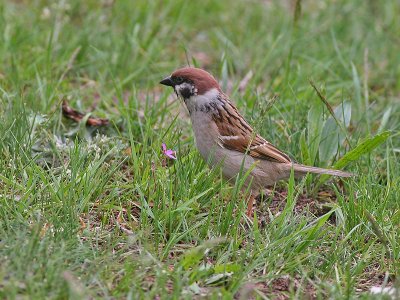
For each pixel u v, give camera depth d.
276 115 13.02
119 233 9.38
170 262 8.83
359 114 13.39
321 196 11.43
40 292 7.43
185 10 17.38
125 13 16.91
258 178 10.63
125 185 10.00
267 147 10.63
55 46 14.77
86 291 7.59
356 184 10.73
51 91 12.71
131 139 10.37
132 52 15.09
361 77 15.48
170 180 9.67
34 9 16.11
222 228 9.38
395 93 15.36
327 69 14.72
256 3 18.91
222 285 8.45
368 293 8.41
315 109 12.23
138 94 14.32
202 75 10.63
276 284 8.73
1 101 12.20
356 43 16.30
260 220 10.45
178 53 16.53
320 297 8.11
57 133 11.70
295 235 9.13
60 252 7.98
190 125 12.42
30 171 9.88
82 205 9.44
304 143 11.63
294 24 14.70
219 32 17.17
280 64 15.51
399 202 10.46
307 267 8.98
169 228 9.38
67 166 10.38
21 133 10.95
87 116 11.99
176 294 7.72
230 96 13.40
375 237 9.77
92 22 15.92
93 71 14.63
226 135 10.52
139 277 8.12
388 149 11.48
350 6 18.16
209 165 10.73
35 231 8.18
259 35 17.11
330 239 9.82
